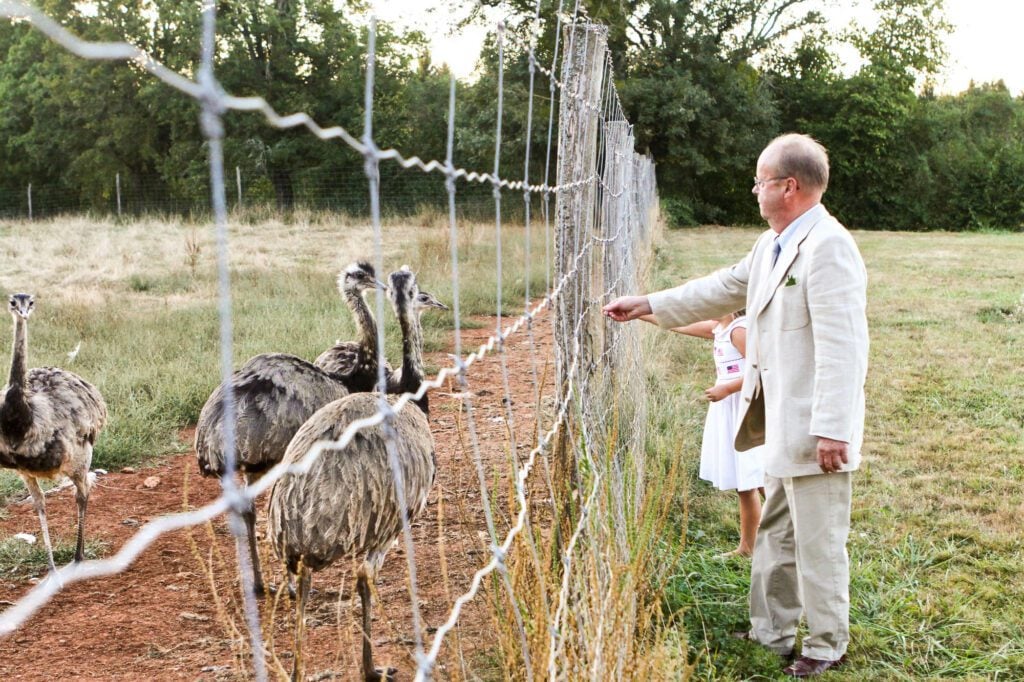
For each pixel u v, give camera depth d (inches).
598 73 172.1
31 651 164.7
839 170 1590.8
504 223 952.9
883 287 598.9
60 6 990.4
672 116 1371.8
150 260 701.3
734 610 182.7
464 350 415.8
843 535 161.0
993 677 162.6
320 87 1210.6
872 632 174.4
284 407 181.6
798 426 157.6
